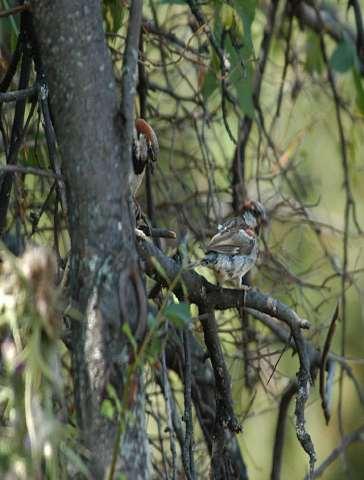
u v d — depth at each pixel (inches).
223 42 423.2
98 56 270.5
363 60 537.6
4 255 242.4
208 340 338.3
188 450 330.0
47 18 271.9
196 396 431.5
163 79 549.0
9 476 240.2
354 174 539.8
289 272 475.8
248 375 468.4
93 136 263.4
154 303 399.5
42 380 243.8
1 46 402.0
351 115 534.3
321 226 535.2
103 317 252.4
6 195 336.5
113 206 260.8
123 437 249.3
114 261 257.0
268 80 557.9
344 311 477.7
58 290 244.1
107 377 249.1
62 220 421.4
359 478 625.3
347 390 627.2
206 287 327.3
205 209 507.2
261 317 456.1
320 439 624.1
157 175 524.7
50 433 238.8
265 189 556.7
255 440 565.0
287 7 529.0
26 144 407.8
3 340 262.2
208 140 553.3
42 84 315.6
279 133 572.7
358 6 516.1
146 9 522.3
